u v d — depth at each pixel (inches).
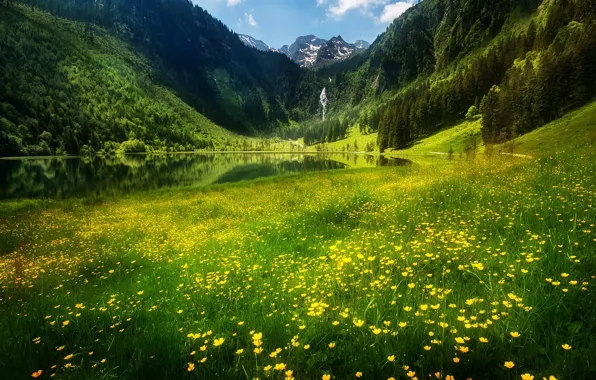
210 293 219.0
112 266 369.1
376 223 369.7
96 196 1622.8
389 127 6579.7
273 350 127.0
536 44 6102.4
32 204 1235.9
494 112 4035.4
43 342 149.9
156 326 168.1
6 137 5580.7
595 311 121.0
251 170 3732.8
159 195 1355.8
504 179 513.7
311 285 201.9
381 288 173.2
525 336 114.3
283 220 470.3
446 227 295.1
